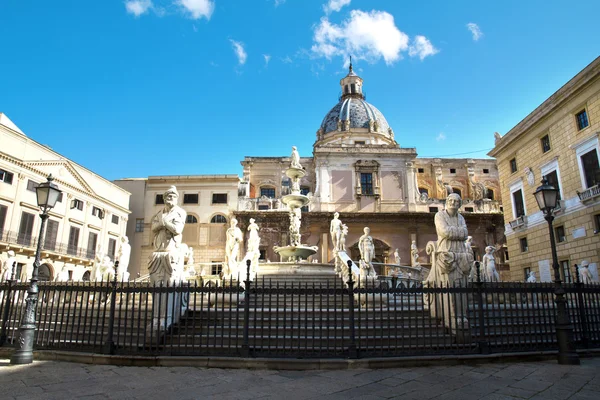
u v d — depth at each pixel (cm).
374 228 4388
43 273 3453
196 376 710
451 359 804
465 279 973
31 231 3306
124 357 795
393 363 782
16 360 805
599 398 594
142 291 834
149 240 4472
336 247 1934
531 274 2241
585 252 2431
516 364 814
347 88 6112
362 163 4597
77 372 737
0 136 3128
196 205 4478
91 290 866
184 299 1003
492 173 5053
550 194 933
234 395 602
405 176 4609
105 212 4150
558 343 843
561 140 2653
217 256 4306
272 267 1792
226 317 989
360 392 620
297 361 765
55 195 938
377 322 983
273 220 4353
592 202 2381
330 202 4512
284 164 4959
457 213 1021
